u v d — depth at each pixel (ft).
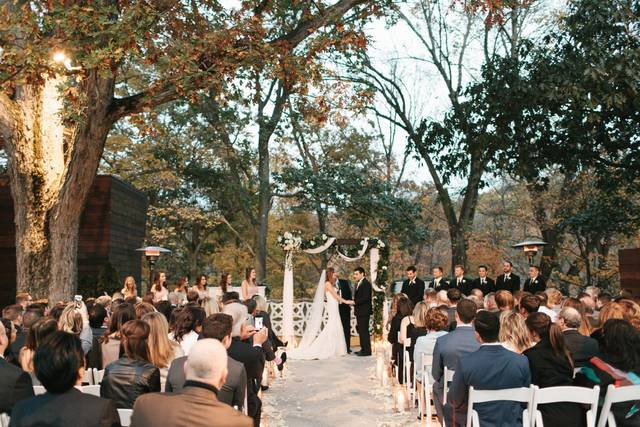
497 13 48.88
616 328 15.93
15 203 41.37
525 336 18.12
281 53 37.73
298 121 90.27
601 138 52.26
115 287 47.67
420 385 23.84
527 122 52.65
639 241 80.43
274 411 27.12
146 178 95.45
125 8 33.12
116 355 18.69
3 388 12.30
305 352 45.68
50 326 16.38
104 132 36.06
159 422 8.84
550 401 14.80
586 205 71.10
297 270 127.65
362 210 87.61
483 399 14.97
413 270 47.96
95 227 52.60
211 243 121.08
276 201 126.82
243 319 19.97
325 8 40.88
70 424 9.20
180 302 33.32
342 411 27.20
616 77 45.55
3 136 40.88
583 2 47.73
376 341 51.85
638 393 14.74
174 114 88.69
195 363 9.27
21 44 34.35
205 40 33.99
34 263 40.57
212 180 97.66
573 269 86.38
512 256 99.35
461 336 18.92
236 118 84.64
